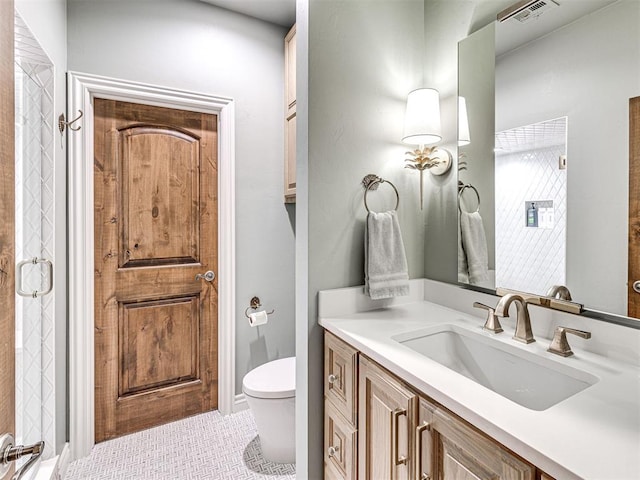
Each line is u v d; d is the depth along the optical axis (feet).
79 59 5.79
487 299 4.25
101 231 6.19
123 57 6.12
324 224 4.44
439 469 2.64
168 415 6.90
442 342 4.06
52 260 5.08
